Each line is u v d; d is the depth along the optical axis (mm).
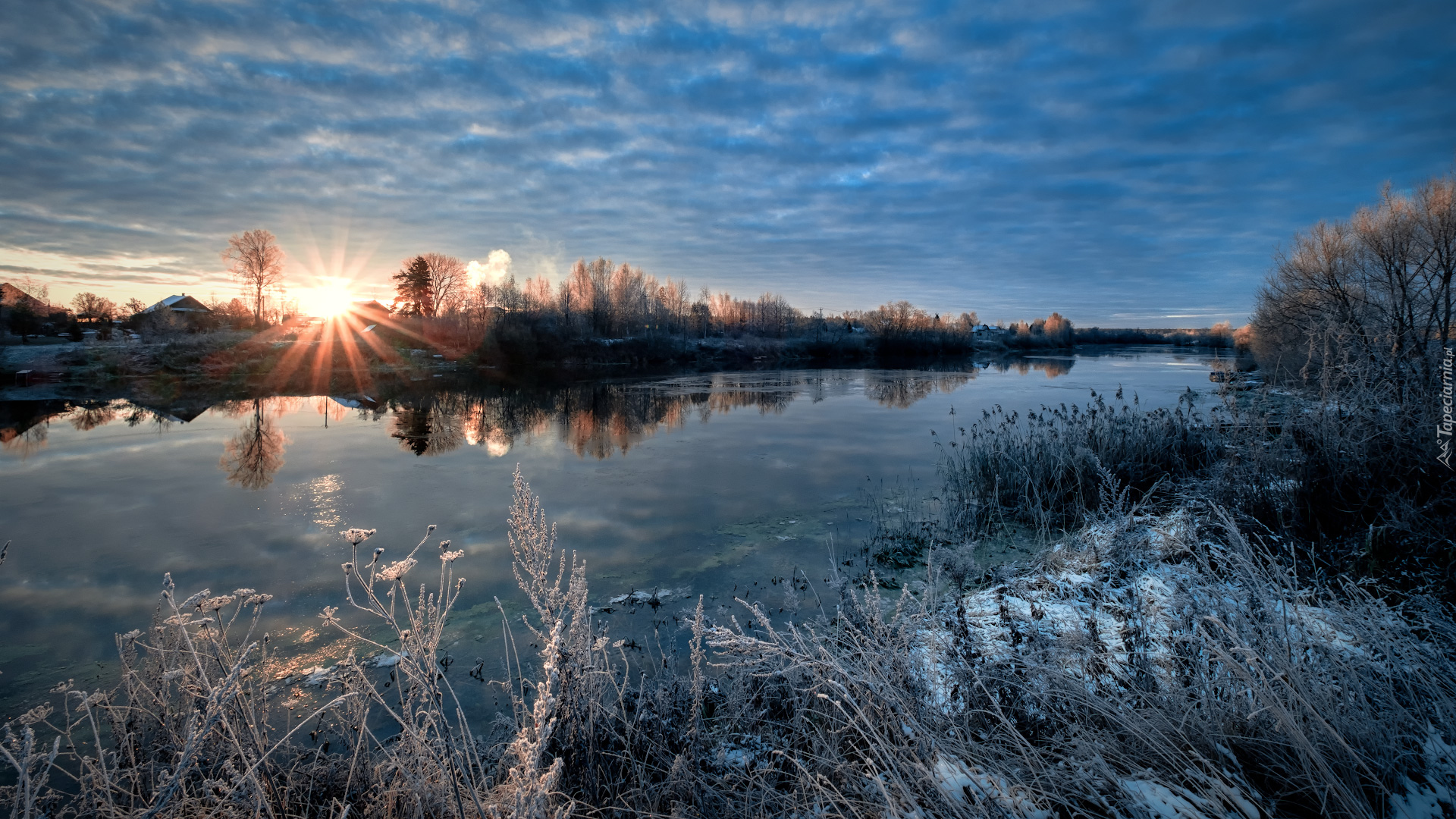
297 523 11445
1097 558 6164
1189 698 3221
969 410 25547
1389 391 6164
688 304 79062
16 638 7371
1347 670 3021
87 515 11992
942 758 2943
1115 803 2607
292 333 44844
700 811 3156
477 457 17062
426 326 49656
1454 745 2686
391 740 4844
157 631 4324
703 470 15305
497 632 7160
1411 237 17641
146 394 31453
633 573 8906
